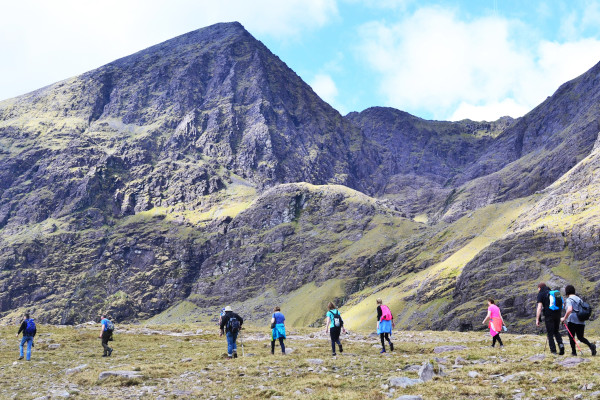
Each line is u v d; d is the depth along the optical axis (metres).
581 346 31.44
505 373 20.88
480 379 20.20
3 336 49.06
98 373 26.69
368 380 21.78
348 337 47.38
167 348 40.47
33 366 31.02
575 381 17.77
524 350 26.78
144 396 21.48
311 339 46.22
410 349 32.03
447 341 40.72
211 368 27.39
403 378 20.64
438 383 19.69
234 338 31.83
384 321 31.44
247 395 20.47
